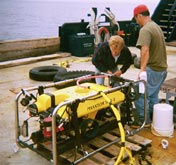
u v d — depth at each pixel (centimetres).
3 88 534
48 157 247
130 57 362
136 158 277
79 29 930
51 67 639
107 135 300
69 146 253
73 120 238
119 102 289
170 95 351
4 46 763
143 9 318
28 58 793
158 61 323
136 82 292
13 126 361
